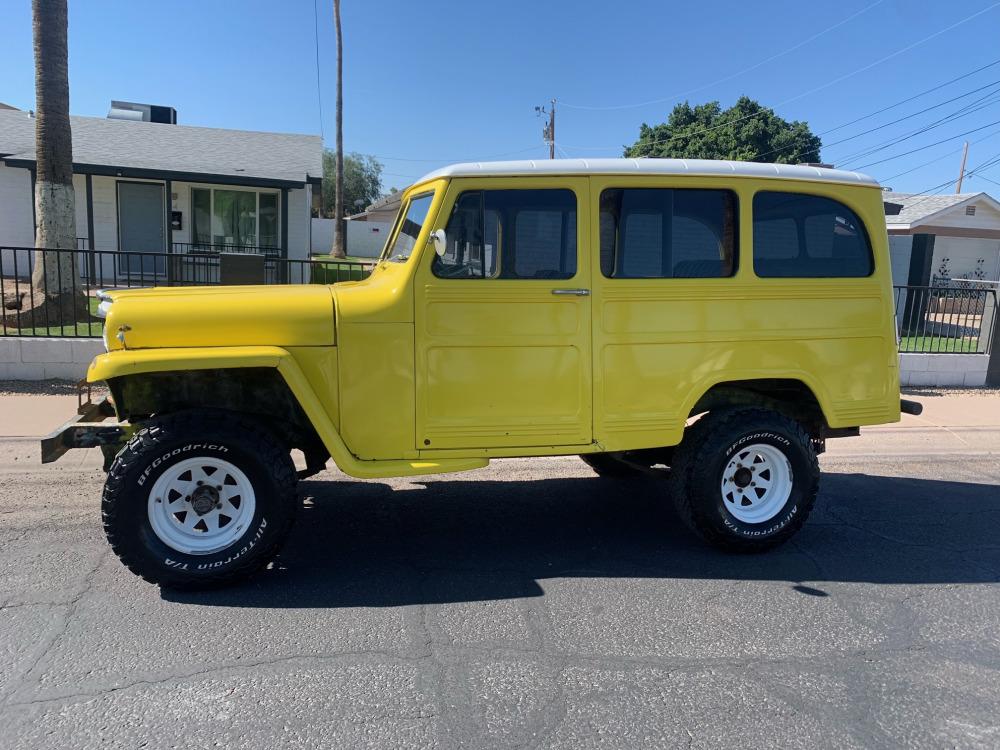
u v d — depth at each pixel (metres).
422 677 3.06
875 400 4.66
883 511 5.44
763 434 4.36
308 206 21.09
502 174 4.01
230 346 3.79
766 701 2.95
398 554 4.41
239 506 3.84
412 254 3.97
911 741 2.71
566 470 6.33
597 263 4.12
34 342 8.18
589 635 3.45
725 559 4.44
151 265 19.91
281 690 2.94
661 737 2.71
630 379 4.22
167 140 21.83
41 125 10.34
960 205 25.78
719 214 4.30
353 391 3.94
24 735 2.63
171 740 2.62
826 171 4.48
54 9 10.38
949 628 3.60
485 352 4.04
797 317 4.43
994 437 7.83
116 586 3.84
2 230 19.17
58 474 5.61
